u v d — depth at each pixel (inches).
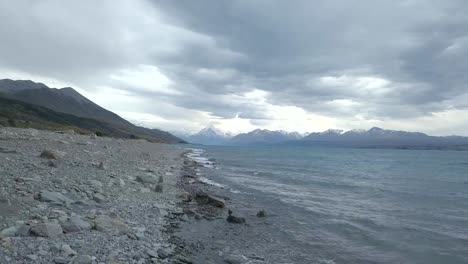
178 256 472.4
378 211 983.6
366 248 620.7
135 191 850.8
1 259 324.2
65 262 348.2
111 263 371.2
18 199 536.1
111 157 1520.7
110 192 767.1
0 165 812.0
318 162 3732.8
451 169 3152.1
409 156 7057.1
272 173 2081.7
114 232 494.0
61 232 433.7
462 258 576.7
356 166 3309.5
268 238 642.8
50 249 371.6
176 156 2950.3
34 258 340.5
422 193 1411.2
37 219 460.4
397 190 1488.7
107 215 566.3
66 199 598.9
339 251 595.8
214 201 879.1
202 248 537.6
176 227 636.7
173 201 841.5
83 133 5295.3
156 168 1512.1
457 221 870.4
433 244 654.5
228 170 2155.5
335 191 1405.0
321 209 968.9
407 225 802.2
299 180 1737.2
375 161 4566.9
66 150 1446.9
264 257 532.4
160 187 927.7
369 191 1439.5
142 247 466.0
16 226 414.9
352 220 839.1
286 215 861.8
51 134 2485.2
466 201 1221.1
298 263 523.2
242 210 888.3
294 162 3531.0
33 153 1109.7
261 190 1291.8
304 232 706.2
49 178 747.4
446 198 1289.4
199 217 733.3
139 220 613.0
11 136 1745.8
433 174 2514.8
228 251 540.1
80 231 461.7
